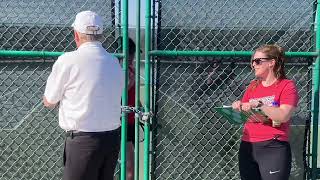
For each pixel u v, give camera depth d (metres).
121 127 4.47
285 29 4.69
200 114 4.73
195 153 4.76
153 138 4.68
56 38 4.59
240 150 4.32
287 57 4.61
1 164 4.65
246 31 4.67
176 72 4.68
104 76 3.73
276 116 3.93
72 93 3.66
